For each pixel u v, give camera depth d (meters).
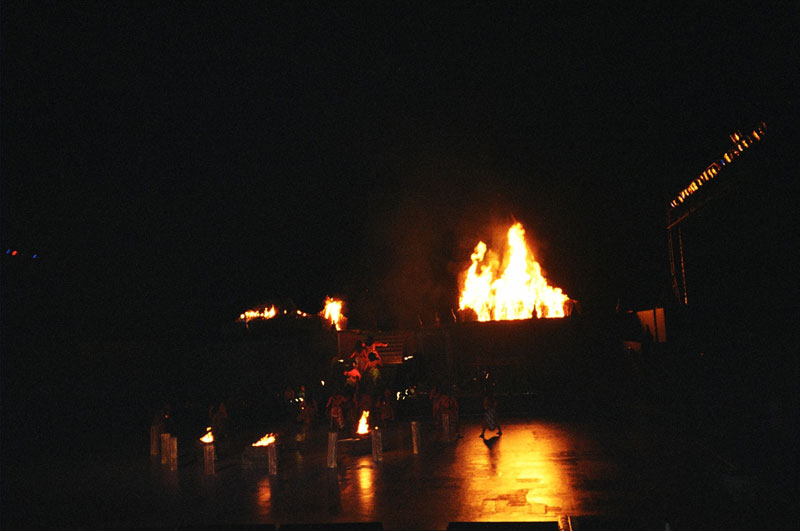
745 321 17.64
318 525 10.62
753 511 10.74
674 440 18.19
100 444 24.62
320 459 18.67
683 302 24.91
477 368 31.38
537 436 20.66
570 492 12.65
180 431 27.75
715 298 20.20
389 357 35.09
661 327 27.41
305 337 33.50
